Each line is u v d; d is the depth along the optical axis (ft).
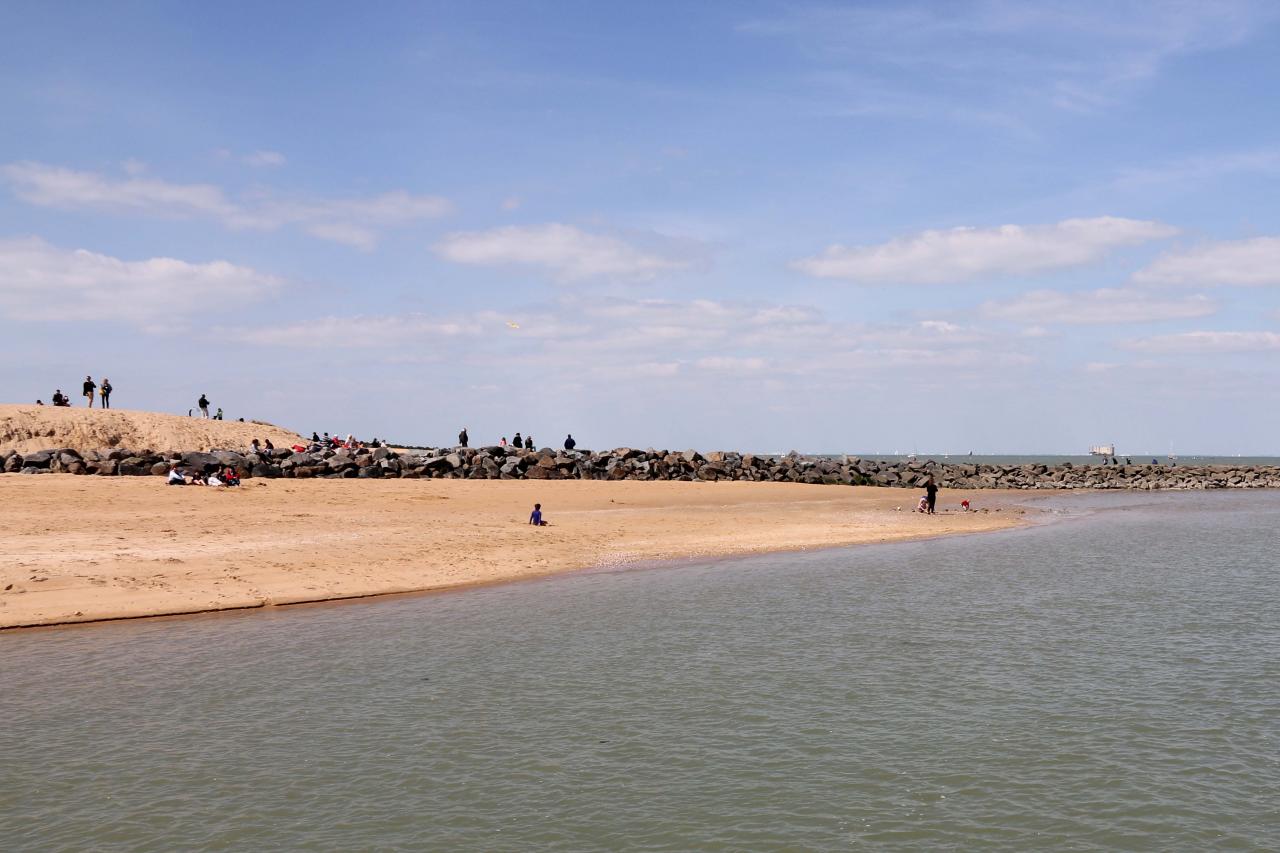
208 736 49.08
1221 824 39.65
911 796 42.34
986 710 54.44
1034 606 86.94
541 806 41.04
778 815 40.27
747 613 82.58
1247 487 374.63
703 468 247.91
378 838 37.88
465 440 242.78
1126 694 57.77
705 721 52.26
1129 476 391.04
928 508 197.77
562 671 62.28
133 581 84.79
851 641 71.82
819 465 284.41
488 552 114.11
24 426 185.16
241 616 78.23
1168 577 106.42
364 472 188.34
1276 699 56.80
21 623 71.61
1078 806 41.37
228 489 152.46
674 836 38.24
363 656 65.57
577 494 188.44
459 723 51.57
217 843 37.29
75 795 41.65
